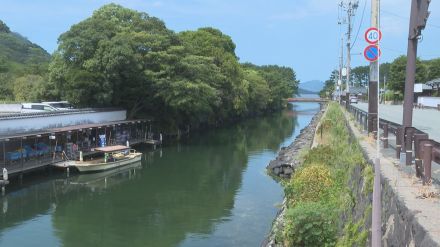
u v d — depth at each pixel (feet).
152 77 156.66
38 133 103.14
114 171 112.47
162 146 162.40
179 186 96.37
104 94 148.77
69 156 114.11
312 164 68.33
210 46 221.87
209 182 100.27
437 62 272.51
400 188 28.35
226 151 151.64
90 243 60.80
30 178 100.89
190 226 67.72
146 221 70.90
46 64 239.91
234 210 76.38
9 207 78.48
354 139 59.77
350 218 37.78
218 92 197.57
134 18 174.60
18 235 64.13
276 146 165.89
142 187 95.25
